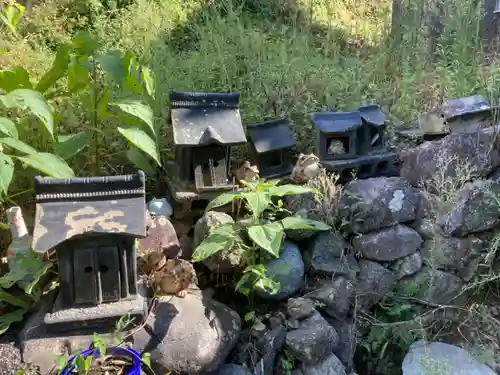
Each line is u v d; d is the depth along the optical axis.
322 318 2.26
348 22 4.81
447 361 2.40
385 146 2.88
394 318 2.63
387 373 2.51
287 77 3.36
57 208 1.89
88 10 3.85
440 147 2.68
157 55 3.33
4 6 2.84
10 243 2.31
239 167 2.76
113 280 2.00
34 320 2.02
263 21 4.45
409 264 2.64
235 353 2.15
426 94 3.35
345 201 2.58
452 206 2.55
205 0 4.34
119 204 1.94
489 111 2.80
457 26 3.79
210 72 3.38
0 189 1.95
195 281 2.25
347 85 3.44
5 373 1.82
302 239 2.52
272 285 2.16
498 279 2.71
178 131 2.39
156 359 1.94
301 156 2.65
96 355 1.85
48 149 2.63
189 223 2.59
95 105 2.59
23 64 3.07
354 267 2.55
